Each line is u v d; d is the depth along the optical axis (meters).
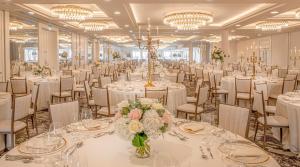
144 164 2.09
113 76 13.14
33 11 9.76
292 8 8.93
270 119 4.92
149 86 6.40
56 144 2.46
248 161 2.15
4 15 9.53
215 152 2.32
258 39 23.05
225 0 7.59
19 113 4.50
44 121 6.88
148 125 2.10
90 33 18.41
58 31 14.44
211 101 9.66
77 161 1.98
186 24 10.72
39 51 12.19
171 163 2.09
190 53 32.56
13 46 10.23
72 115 3.76
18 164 2.10
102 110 5.72
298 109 4.49
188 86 14.46
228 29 14.85
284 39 19.06
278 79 8.98
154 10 10.73
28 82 8.24
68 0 7.64
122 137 2.22
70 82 8.20
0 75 9.45
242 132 3.34
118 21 11.76
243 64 19.52
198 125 3.02
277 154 4.72
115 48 39.25
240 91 7.75
